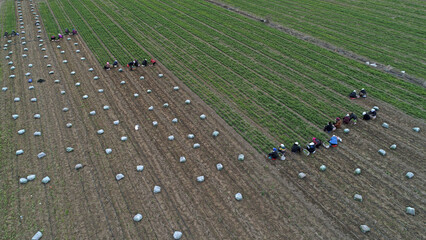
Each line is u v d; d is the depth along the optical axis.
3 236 15.85
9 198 17.95
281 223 16.28
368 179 18.77
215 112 25.19
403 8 45.19
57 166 20.19
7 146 21.97
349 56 33.25
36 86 29.31
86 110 25.75
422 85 27.78
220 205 17.38
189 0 52.84
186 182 18.86
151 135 22.80
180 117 24.70
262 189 18.25
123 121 24.38
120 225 16.39
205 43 37.12
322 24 41.03
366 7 46.44
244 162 20.17
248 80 29.45
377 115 24.38
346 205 17.14
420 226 15.98
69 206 17.44
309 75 29.81
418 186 18.27
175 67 32.06
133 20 44.53
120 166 20.11
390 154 20.64
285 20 42.81
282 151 20.31
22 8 50.66
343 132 22.75
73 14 47.50
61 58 34.59
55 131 23.39
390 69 30.30
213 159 20.52
